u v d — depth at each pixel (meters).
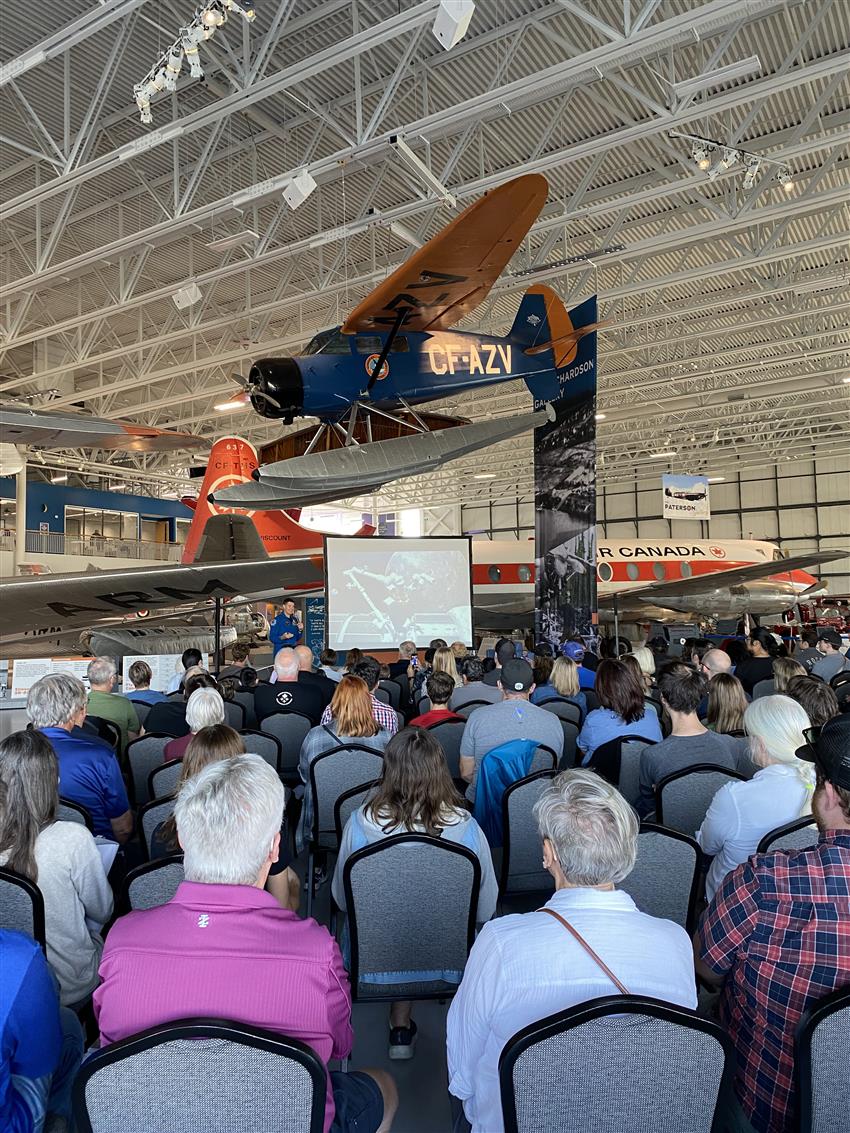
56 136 10.16
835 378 20.75
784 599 18.45
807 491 30.83
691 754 3.09
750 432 26.77
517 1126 1.20
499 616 17.11
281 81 7.17
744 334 18.78
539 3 7.82
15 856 1.83
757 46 8.59
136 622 11.02
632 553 18.31
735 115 9.97
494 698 5.25
